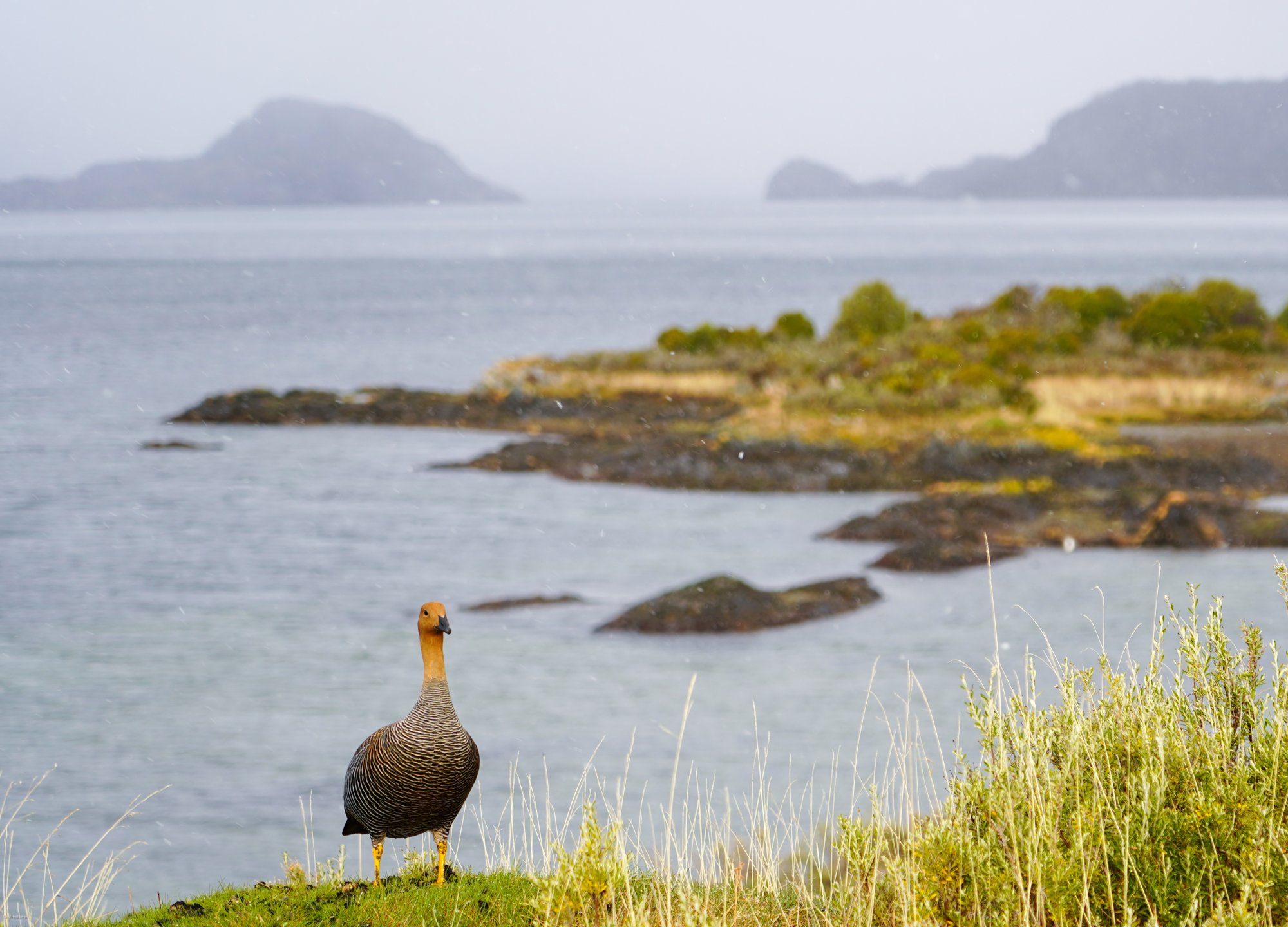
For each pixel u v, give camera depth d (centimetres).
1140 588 3034
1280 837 524
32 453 5700
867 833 638
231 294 17888
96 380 8550
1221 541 3522
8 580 3450
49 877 1503
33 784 1911
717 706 2247
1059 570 3309
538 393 6588
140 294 17912
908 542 3706
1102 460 4325
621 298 16688
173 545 3903
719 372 6900
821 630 2839
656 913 655
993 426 4928
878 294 7444
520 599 3167
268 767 1997
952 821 601
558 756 1970
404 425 6444
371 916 686
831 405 5491
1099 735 625
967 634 2698
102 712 2312
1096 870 532
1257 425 5003
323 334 12150
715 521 4153
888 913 620
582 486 4875
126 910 1360
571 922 606
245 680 2519
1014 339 6425
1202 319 6531
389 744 716
